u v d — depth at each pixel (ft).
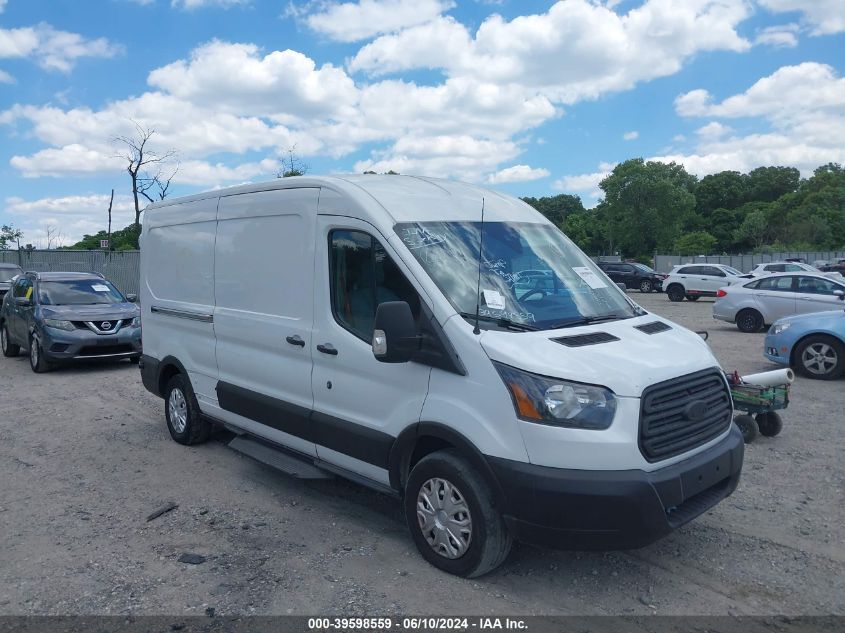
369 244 15.19
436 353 13.56
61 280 42.55
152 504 18.31
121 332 38.99
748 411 22.41
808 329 33.06
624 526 11.90
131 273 92.32
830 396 29.40
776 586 13.46
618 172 247.29
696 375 13.52
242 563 14.69
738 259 193.06
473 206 16.56
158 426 26.55
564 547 12.20
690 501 13.38
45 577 14.19
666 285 102.83
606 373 12.31
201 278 21.43
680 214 246.27
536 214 17.75
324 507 17.90
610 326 14.46
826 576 13.83
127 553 15.30
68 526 16.89
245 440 19.93
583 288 15.79
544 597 13.02
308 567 14.42
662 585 13.47
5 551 15.48
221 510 17.80
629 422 12.07
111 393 33.06
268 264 18.26
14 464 21.97
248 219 19.10
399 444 14.43
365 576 13.94
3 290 63.21
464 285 14.19
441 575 13.85
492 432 12.66
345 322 15.83
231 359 19.99
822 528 16.08
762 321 53.88
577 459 11.96
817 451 21.79
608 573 13.94
